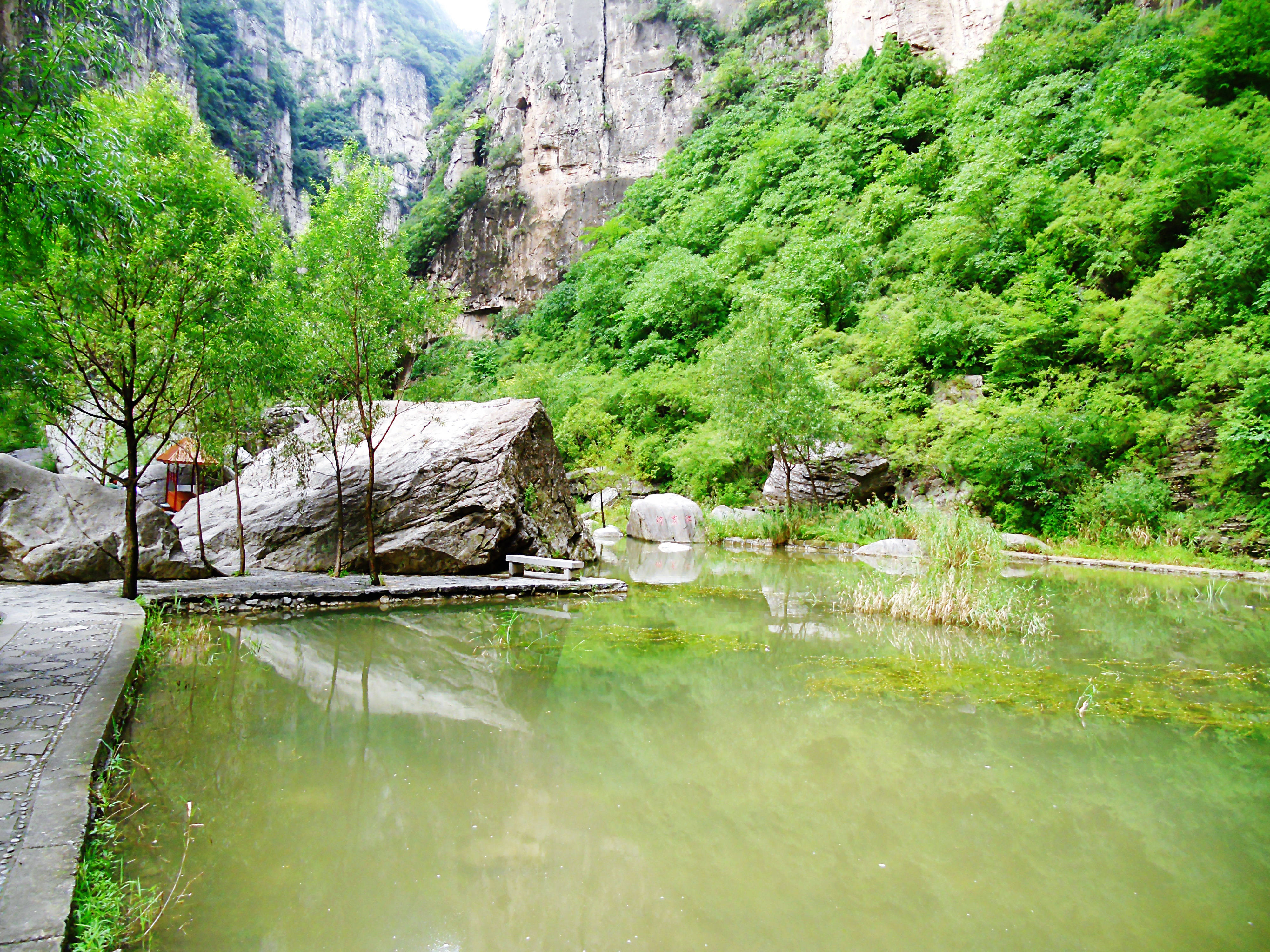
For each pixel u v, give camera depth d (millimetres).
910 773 3764
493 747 4125
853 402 19781
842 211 29906
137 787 3486
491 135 58562
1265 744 4215
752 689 5324
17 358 4949
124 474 14930
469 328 53312
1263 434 12883
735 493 22984
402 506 11609
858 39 41812
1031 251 20781
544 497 12789
